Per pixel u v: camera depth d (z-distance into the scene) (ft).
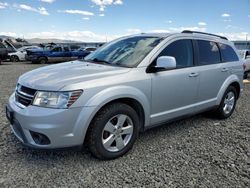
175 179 9.60
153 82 11.78
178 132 14.49
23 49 80.23
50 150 9.69
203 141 13.25
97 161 10.85
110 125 10.66
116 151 11.03
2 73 42.91
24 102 10.25
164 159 11.18
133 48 13.10
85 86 9.82
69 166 10.42
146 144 12.73
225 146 12.66
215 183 9.38
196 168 10.43
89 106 9.82
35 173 9.87
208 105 15.28
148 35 14.11
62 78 10.24
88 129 10.24
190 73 13.53
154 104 12.08
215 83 15.40
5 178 9.48
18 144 12.32
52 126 9.38
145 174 9.91
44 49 72.28
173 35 13.44
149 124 12.19
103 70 11.21
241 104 21.77
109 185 9.17
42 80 10.27
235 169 10.40
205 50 14.97
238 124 16.14
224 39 17.22
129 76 11.06
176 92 12.95
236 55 17.72
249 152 12.00
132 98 11.09
